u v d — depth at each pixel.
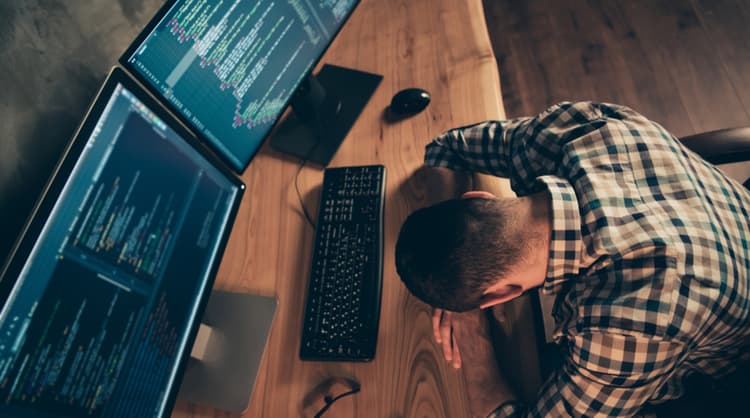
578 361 0.74
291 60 1.05
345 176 1.07
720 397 0.91
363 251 0.97
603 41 2.18
